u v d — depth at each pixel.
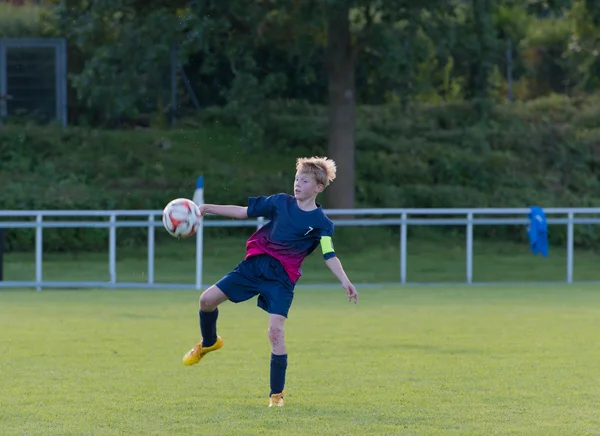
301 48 55.25
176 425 14.22
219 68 65.19
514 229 59.97
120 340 23.80
